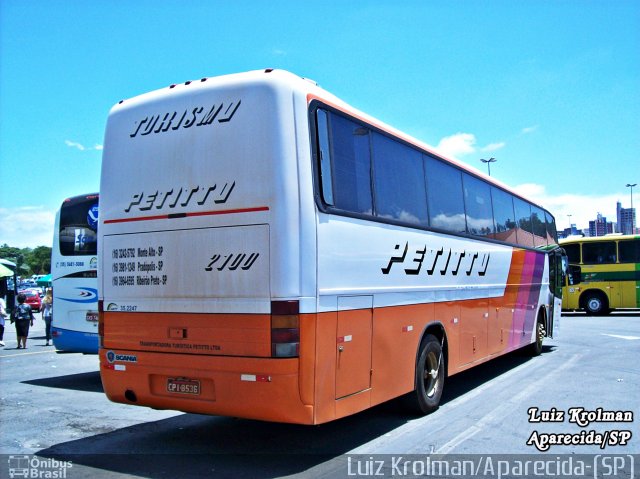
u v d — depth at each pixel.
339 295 5.72
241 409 5.35
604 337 17.11
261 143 5.43
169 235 5.91
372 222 6.44
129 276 6.19
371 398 6.24
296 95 5.51
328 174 5.75
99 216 6.54
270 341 5.22
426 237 7.79
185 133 5.93
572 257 27.95
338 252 5.75
